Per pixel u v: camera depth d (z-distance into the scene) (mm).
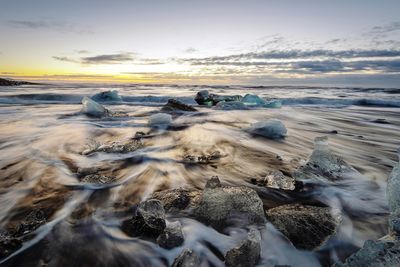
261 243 2611
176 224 2748
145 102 18938
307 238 2619
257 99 17859
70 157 5387
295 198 3699
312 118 12594
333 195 3787
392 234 2354
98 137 7445
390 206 2734
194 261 2137
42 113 11836
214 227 2869
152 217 2777
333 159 4805
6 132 7805
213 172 4707
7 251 2404
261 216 2932
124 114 11836
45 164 4910
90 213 3148
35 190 3783
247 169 4898
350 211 3375
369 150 6730
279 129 8062
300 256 2482
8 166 4793
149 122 9375
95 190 3803
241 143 7000
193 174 4586
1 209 3236
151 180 4258
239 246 2342
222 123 10250
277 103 16547
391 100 19594
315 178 4289
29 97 17844
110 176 4363
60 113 11867
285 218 2867
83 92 23078
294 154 6074
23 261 2326
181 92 28578
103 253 2475
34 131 8008
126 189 3869
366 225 3043
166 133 8102
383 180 4430
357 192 3893
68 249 2500
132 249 2531
